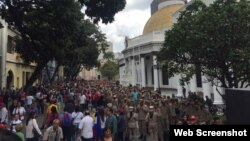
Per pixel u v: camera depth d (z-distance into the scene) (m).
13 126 10.89
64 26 22.25
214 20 12.98
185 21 14.19
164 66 16.09
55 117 12.23
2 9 21.47
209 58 13.75
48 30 22.31
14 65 39.59
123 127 13.22
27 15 22.14
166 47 15.20
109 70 108.88
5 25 34.09
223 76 14.23
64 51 24.08
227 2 13.77
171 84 54.31
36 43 23.33
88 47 48.06
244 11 13.05
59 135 9.80
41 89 28.84
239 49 12.80
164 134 13.80
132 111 13.97
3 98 19.94
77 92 27.41
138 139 14.08
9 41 37.12
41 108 21.72
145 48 56.88
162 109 13.91
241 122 4.00
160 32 54.44
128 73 65.81
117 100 19.09
